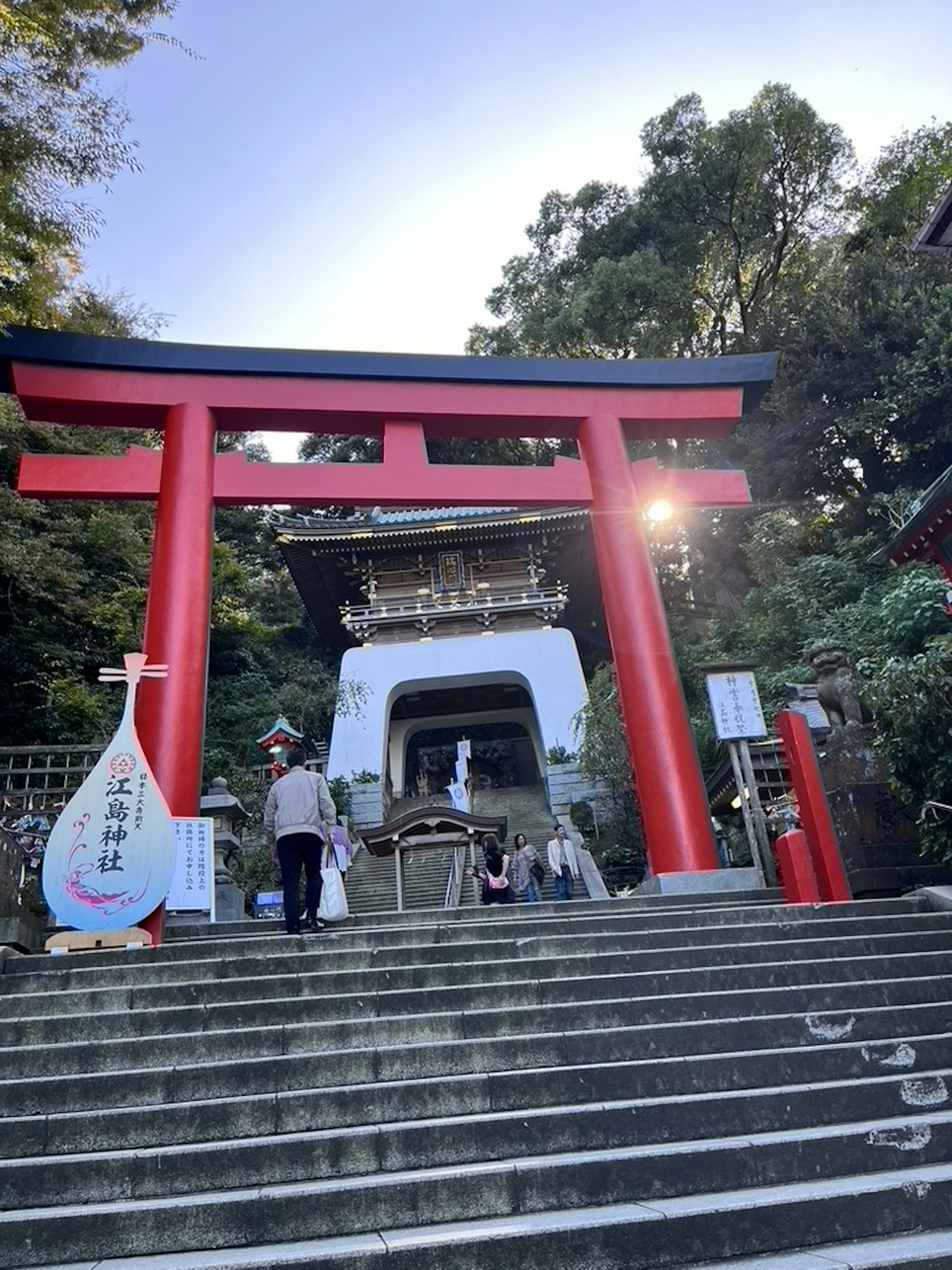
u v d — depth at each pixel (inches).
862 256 1125.7
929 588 495.8
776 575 954.7
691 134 1254.9
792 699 575.5
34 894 368.5
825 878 303.4
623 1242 116.6
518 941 229.5
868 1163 139.6
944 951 230.7
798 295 1120.2
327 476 414.9
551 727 935.7
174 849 278.4
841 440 1055.6
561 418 448.1
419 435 433.7
